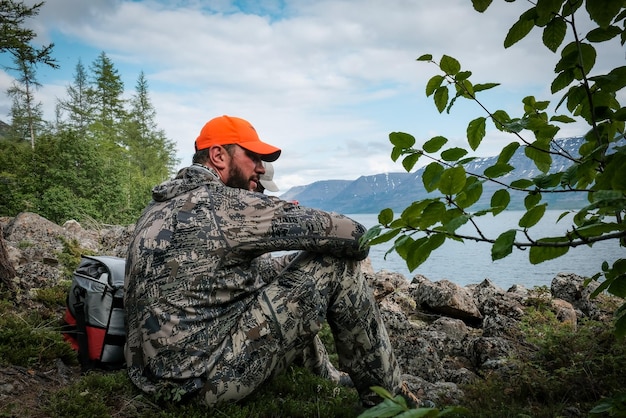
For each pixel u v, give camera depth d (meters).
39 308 4.07
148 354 2.30
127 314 2.40
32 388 2.50
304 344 2.44
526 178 1.33
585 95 1.45
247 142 2.62
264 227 2.33
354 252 2.42
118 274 2.84
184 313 2.27
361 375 2.59
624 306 1.59
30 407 2.30
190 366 2.24
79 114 64.69
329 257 2.45
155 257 2.30
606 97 1.42
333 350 4.66
